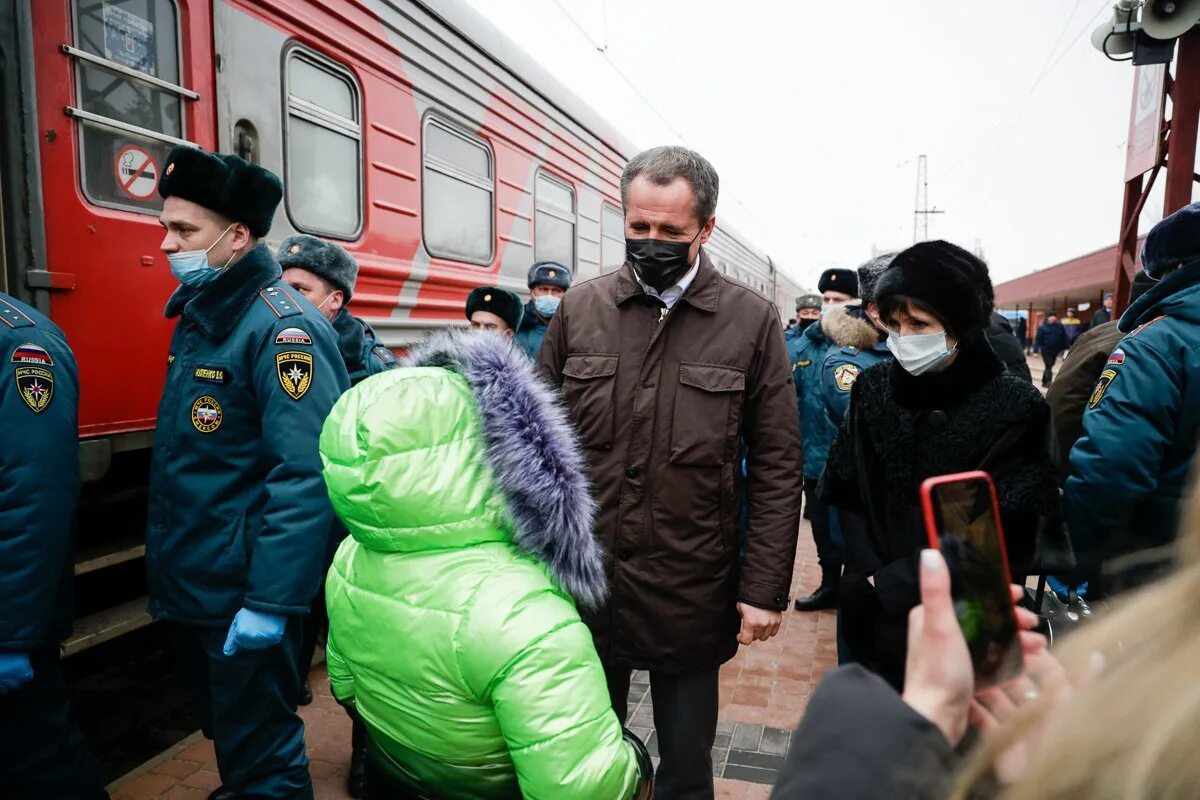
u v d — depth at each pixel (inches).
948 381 69.9
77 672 143.8
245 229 84.7
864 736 22.9
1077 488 78.0
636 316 77.3
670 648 75.0
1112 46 164.2
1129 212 186.1
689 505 74.3
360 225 154.5
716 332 75.8
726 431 74.9
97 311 102.7
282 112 133.3
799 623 168.2
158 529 82.7
